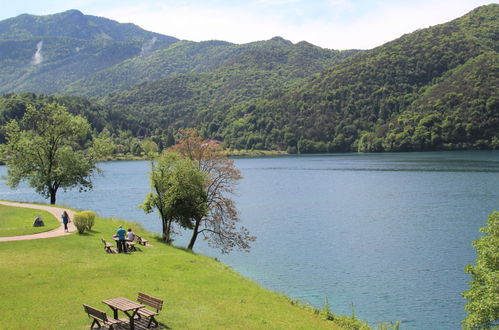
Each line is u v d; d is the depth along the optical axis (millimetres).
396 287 40406
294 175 169625
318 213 81812
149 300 21828
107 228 51031
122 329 20703
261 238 61781
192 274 33500
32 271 30406
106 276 30578
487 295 27156
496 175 131875
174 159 51719
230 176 54469
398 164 195500
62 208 66750
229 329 22531
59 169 74312
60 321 21688
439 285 40688
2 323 20984
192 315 24047
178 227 71438
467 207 80375
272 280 42844
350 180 141375
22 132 76000
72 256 35562
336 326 26797
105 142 82062
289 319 26109
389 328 31750
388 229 65000
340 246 55750
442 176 136250
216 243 55875
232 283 32719
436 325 32750
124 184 150875
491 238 29781
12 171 75875
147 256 38188
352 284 41438
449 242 55406
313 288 40438
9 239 41594
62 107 76750
